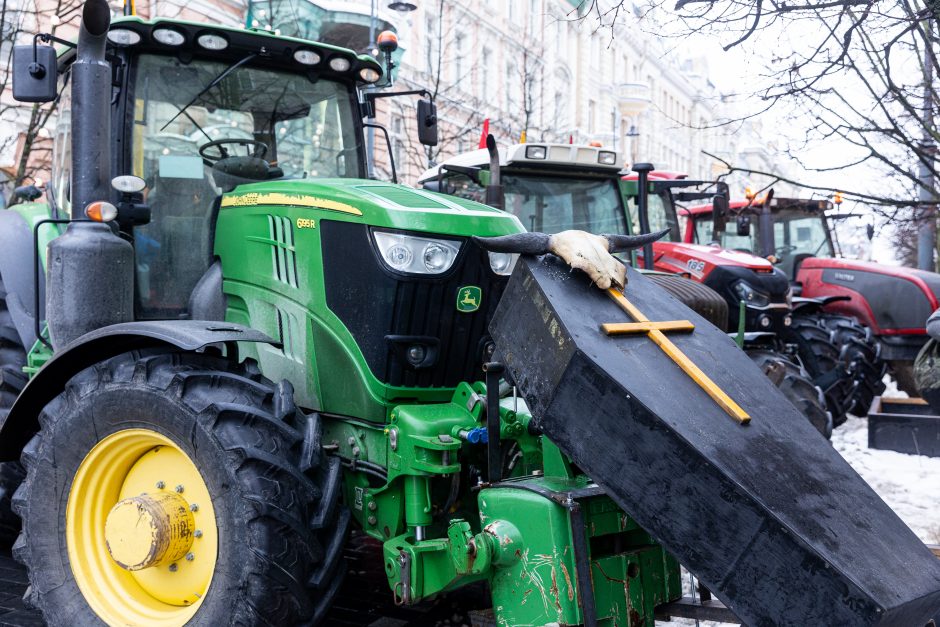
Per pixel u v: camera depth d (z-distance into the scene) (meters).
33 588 3.12
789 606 2.11
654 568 2.76
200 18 12.70
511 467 3.08
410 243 3.04
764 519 2.15
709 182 7.62
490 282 3.21
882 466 6.35
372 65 4.10
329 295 3.15
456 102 16.34
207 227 3.70
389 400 3.06
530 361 2.63
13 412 3.32
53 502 3.10
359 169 4.19
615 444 2.38
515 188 6.91
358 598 3.59
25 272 4.24
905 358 8.84
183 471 2.96
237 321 3.49
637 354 2.55
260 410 2.82
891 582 2.08
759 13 4.73
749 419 2.43
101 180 3.33
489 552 2.58
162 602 2.99
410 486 2.92
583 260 2.71
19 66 3.41
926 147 5.84
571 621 2.49
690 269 7.71
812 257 9.60
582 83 26.88
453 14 19.16
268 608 2.63
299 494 2.74
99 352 3.20
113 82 3.59
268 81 3.94
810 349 7.67
